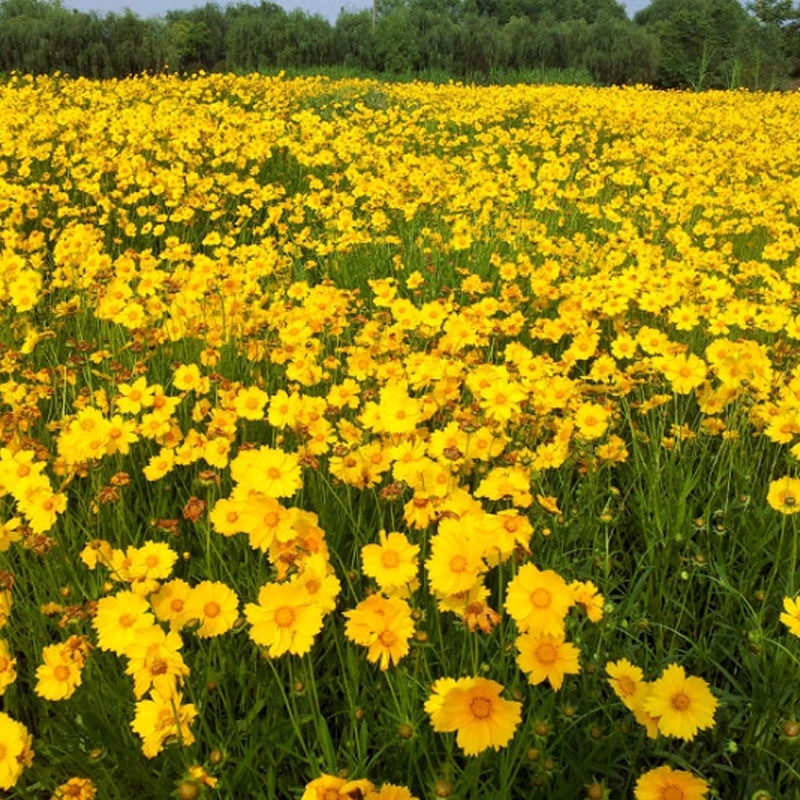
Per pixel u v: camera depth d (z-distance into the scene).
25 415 2.65
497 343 3.61
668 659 1.93
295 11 29.42
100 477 2.31
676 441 2.66
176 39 27.50
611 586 2.15
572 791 1.52
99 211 6.18
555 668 1.31
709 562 2.22
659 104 14.43
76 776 1.58
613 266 4.86
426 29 29.94
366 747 1.57
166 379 3.20
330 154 7.24
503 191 5.95
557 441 2.44
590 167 7.61
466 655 1.75
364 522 2.30
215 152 7.22
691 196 6.13
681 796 1.11
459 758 1.62
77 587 1.95
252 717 1.63
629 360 3.51
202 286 3.57
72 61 24.09
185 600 1.52
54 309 3.68
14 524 1.85
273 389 3.20
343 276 4.93
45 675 1.50
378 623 1.40
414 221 5.78
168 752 1.51
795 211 6.43
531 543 2.20
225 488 2.39
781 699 1.74
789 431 2.37
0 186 5.62
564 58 29.33
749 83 28.06
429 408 2.54
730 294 3.92
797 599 1.50
